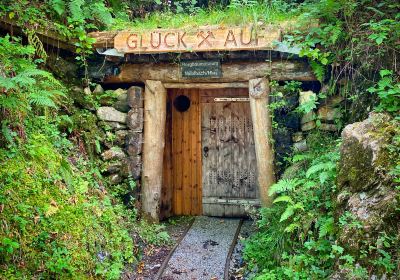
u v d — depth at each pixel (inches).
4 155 151.6
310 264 147.7
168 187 276.8
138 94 233.6
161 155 240.7
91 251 159.9
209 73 220.7
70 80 227.0
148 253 204.1
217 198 277.4
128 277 177.0
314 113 202.4
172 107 280.5
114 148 228.5
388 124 148.3
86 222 166.1
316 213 160.4
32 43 187.9
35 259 136.2
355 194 141.4
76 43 210.5
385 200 130.6
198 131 279.1
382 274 121.7
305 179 175.5
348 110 194.1
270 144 216.8
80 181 183.9
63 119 205.6
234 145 273.6
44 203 151.6
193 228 248.5
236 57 215.3
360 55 185.2
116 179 227.5
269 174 217.9
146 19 257.6
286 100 211.2
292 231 169.0
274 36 198.5
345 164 150.0
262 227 210.5
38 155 163.9
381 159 138.0
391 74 171.6
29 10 190.2
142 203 238.8
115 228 188.4
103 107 230.1
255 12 209.5
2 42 161.2
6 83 141.9
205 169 279.1
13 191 144.0
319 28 188.2
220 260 200.2
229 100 272.7
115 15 264.2
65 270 143.1
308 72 206.8
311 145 201.2
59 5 205.2
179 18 234.5
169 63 227.8
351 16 187.8
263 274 166.2
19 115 164.6
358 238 131.1
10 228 135.0
